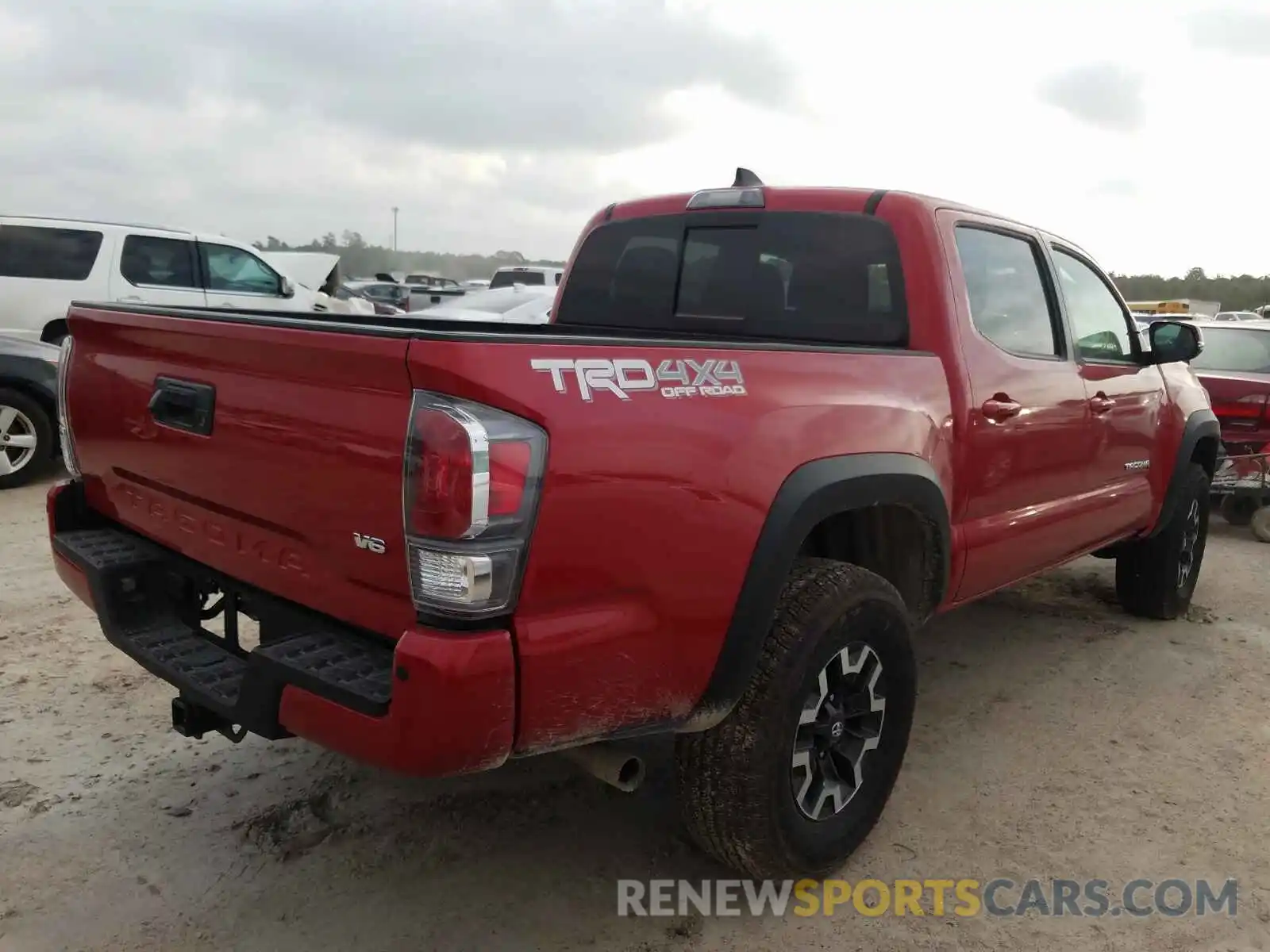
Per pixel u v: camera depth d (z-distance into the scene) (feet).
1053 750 12.42
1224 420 25.66
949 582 10.99
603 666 7.12
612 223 13.82
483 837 10.06
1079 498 13.64
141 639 8.87
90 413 9.84
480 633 6.49
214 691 7.85
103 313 9.30
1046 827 10.61
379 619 7.14
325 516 7.25
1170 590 17.21
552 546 6.70
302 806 10.47
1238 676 15.05
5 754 11.34
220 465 8.16
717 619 7.82
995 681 14.70
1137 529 15.85
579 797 10.91
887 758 9.84
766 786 8.43
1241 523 26.48
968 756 12.21
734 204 12.46
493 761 6.73
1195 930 8.95
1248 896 9.45
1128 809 10.99
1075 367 13.29
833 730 9.18
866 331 11.17
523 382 6.54
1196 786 11.54
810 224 11.75
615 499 7.00
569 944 8.50
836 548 10.73
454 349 6.31
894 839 10.31
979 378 11.07
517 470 6.45
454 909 8.89
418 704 6.37
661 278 13.16
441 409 6.31
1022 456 11.96
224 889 9.04
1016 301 12.42
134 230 35.40
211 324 7.82
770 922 8.91
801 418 8.51
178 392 8.51
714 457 7.68
